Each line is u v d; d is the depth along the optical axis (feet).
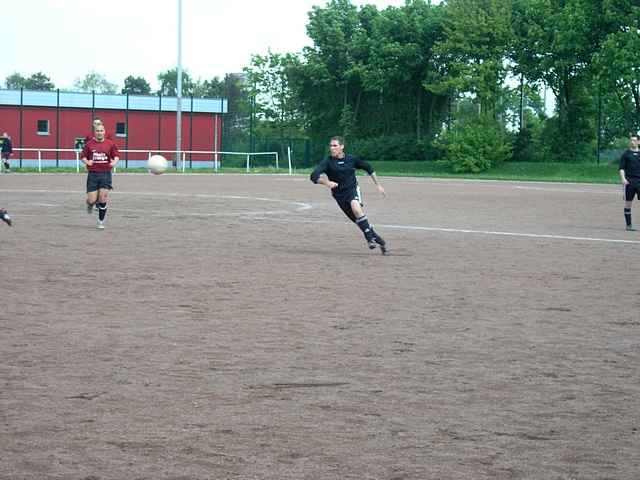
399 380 28.07
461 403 25.53
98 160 78.69
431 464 20.48
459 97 296.51
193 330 35.60
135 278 49.80
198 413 24.20
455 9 292.61
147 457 20.71
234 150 320.29
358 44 316.81
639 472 20.18
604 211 111.75
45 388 26.61
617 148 299.99
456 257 62.03
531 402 25.73
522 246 69.72
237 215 96.63
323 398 25.88
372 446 21.68
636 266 58.13
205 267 55.01
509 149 272.92
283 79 374.84
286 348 32.50
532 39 278.46
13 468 19.92
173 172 233.76
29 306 40.45
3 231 75.15
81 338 33.76
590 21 257.55
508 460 20.83
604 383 28.04
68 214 93.76
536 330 36.55
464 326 37.17
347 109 319.88
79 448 21.30
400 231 81.00
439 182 204.74
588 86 273.54
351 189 63.72
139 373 28.55
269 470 19.93
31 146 297.33
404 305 42.19
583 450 21.61
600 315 40.16
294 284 48.49
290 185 166.61
